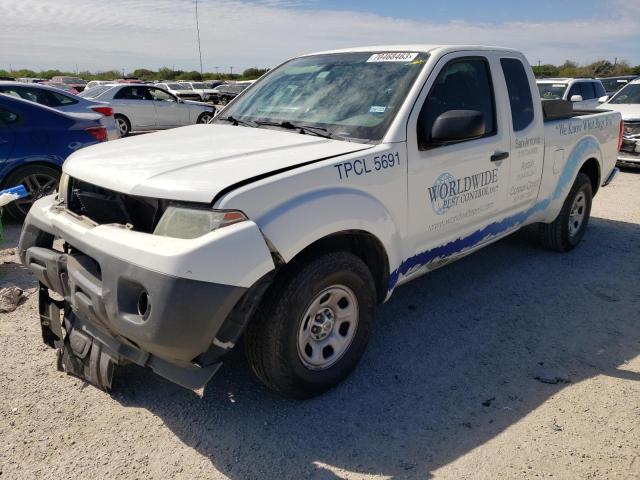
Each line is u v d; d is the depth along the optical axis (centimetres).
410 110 327
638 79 1105
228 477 248
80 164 304
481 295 446
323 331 296
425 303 430
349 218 284
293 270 271
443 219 360
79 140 640
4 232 602
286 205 261
